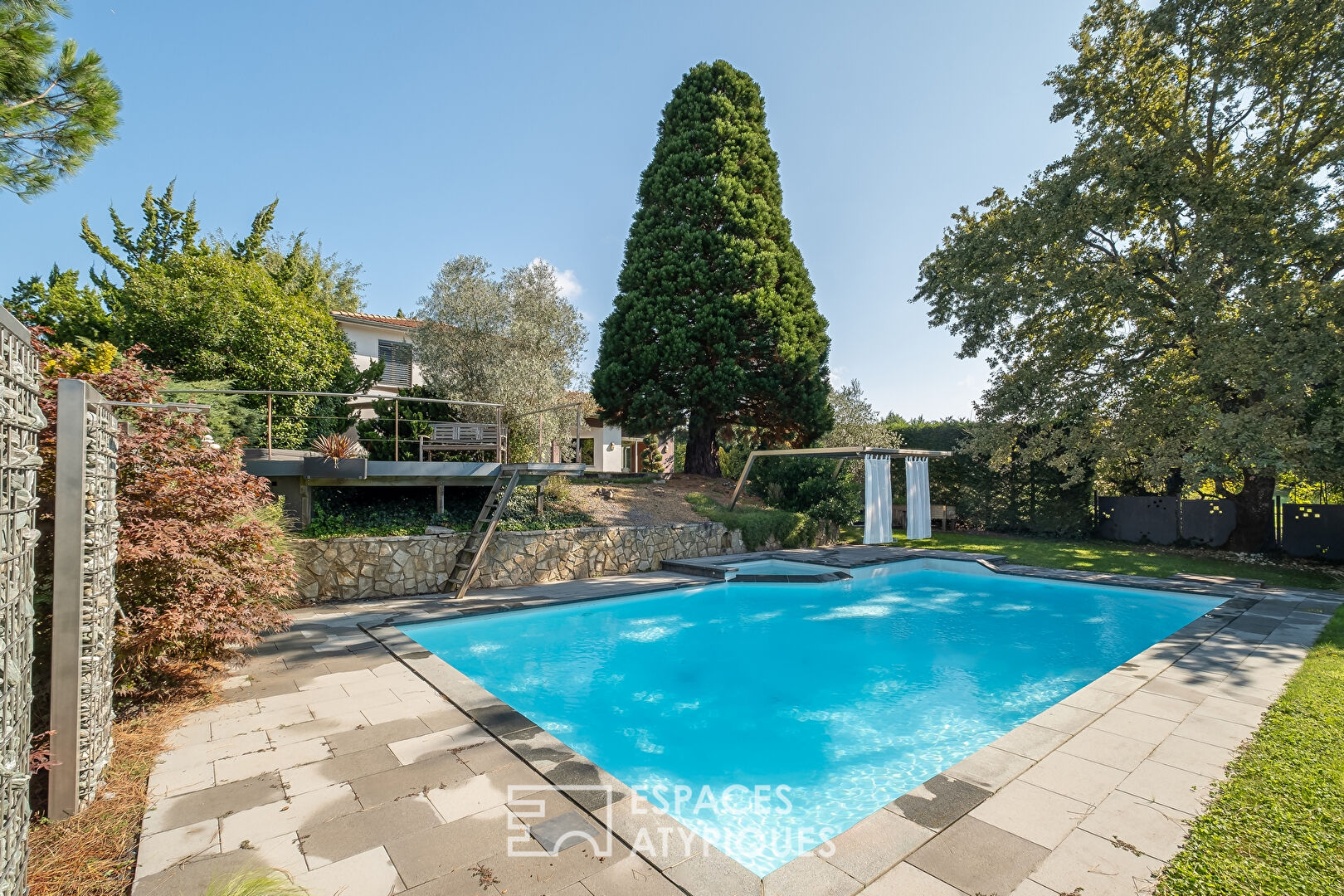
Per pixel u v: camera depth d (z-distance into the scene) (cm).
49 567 384
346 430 1503
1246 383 1185
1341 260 1239
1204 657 655
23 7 575
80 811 341
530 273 1766
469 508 1255
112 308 1605
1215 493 1727
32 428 259
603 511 1399
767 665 769
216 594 539
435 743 438
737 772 493
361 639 733
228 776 385
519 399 1557
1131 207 1297
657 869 288
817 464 1828
